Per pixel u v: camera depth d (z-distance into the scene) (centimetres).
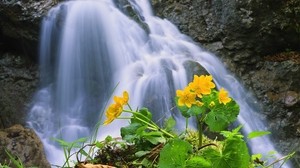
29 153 424
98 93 671
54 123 632
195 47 699
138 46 696
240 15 688
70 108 664
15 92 661
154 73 636
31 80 678
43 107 652
